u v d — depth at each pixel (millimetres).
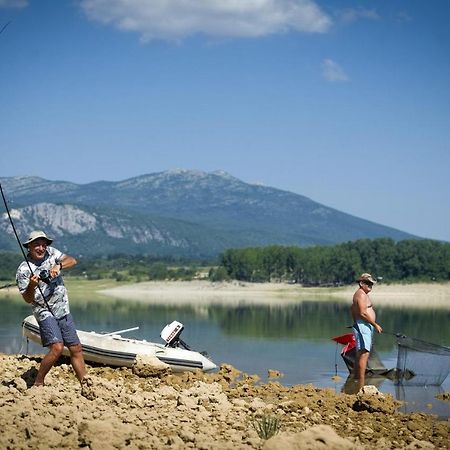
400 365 20203
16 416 10930
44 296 13109
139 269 172500
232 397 15297
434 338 35250
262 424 11398
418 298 101750
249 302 87125
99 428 10000
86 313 56094
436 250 126500
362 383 17953
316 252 133125
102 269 180250
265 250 137250
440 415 14695
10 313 49156
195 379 17375
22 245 13023
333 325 44000
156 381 16547
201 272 160250
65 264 13156
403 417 13719
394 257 126812
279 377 20781
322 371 22016
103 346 18719
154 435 10672
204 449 9992
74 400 12609
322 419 13031
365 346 17922
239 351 27812
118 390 13570
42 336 13211
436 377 19719
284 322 47344
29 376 14914
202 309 66688
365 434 11953
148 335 34219
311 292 115938
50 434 9984
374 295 107875
